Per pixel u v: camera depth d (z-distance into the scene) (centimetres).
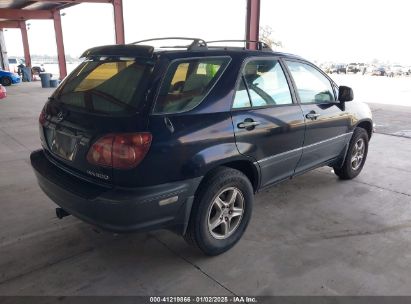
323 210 376
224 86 276
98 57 287
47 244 302
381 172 503
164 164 236
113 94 253
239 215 300
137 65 254
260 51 319
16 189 418
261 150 304
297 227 339
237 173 285
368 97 1477
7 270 267
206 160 257
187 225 265
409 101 1333
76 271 267
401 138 716
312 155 379
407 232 333
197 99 260
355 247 306
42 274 263
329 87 404
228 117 273
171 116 242
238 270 272
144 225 240
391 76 3909
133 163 226
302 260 286
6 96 1462
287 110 330
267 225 341
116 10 1641
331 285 256
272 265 279
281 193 420
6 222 338
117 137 226
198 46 279
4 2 2094
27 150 588
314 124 363
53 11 2389
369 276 267
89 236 316
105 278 260
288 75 342
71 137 257
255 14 983
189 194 254
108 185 237
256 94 304
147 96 235
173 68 250
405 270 274
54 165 286
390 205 393
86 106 261
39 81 2545
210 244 280
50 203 380
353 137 446
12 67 3641
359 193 425
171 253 293
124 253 291
